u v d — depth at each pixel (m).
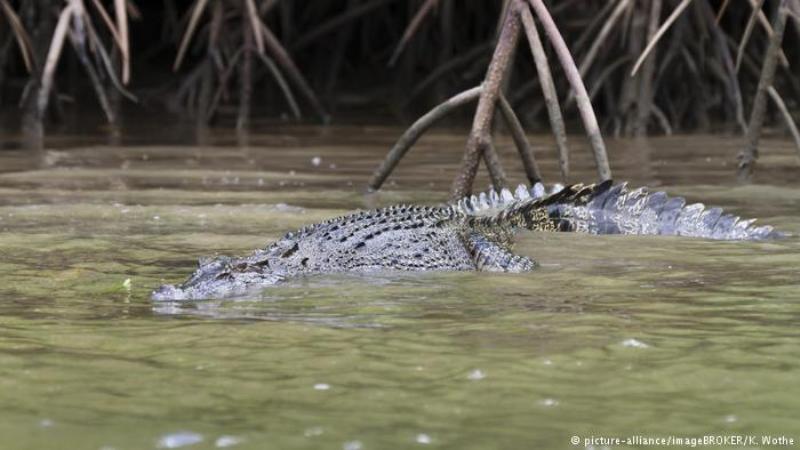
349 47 78.00
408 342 16.48
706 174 38.19
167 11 74.25
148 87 71.44
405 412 13.34
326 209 30.66
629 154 45.09
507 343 16.39
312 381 14.58
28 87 55.97
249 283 20.95
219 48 62.00
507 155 44.41
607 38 58.25
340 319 18.17
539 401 13.72
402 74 71.12
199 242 25.73
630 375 14.75
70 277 21.84
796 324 17.52
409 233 23.88
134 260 23.64
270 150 46.41
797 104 63.56
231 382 14.58
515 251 24.50
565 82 62.59
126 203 31.55
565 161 32.59
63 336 17.08
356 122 59.94
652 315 18.20
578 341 16.47
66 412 13.40
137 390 14.27
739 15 67.62
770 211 29.97
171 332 17.30
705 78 62.62
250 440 12.41
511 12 32.84
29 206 30.88
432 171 39.19
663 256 23.84
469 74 66.31
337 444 12.28
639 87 55.53
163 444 12.30
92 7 66.50
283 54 59.06
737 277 21.45
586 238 26.12
